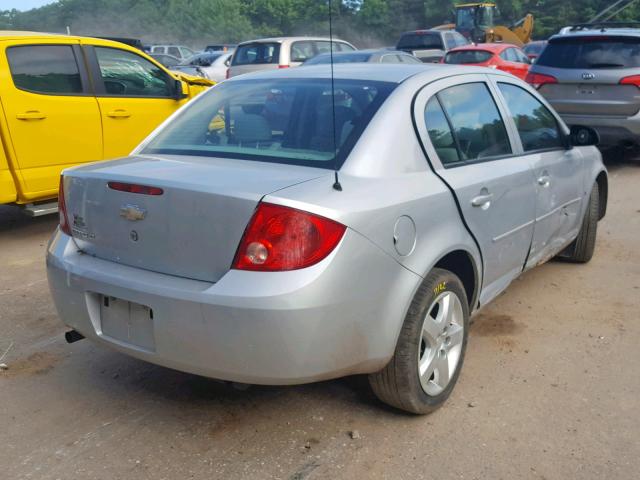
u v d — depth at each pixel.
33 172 6.16
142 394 3.58
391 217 2.95
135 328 3.01
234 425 3.29
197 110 3.86
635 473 2.94
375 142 3.15
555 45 9.47
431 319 3.23
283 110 3.51
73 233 3.30
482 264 3.68
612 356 4.01
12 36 6.14
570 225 5.00
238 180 2.88
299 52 14.48
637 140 9.10
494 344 4.16
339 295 2.75
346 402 3.48
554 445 3.13
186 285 2.82
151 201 2.94
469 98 3.88
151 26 63.41
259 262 2.70
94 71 6.67
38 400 3.52
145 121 7.14
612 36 8.98
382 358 3.01
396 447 3.11
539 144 4.53
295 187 2.81
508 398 3.53
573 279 5.29
